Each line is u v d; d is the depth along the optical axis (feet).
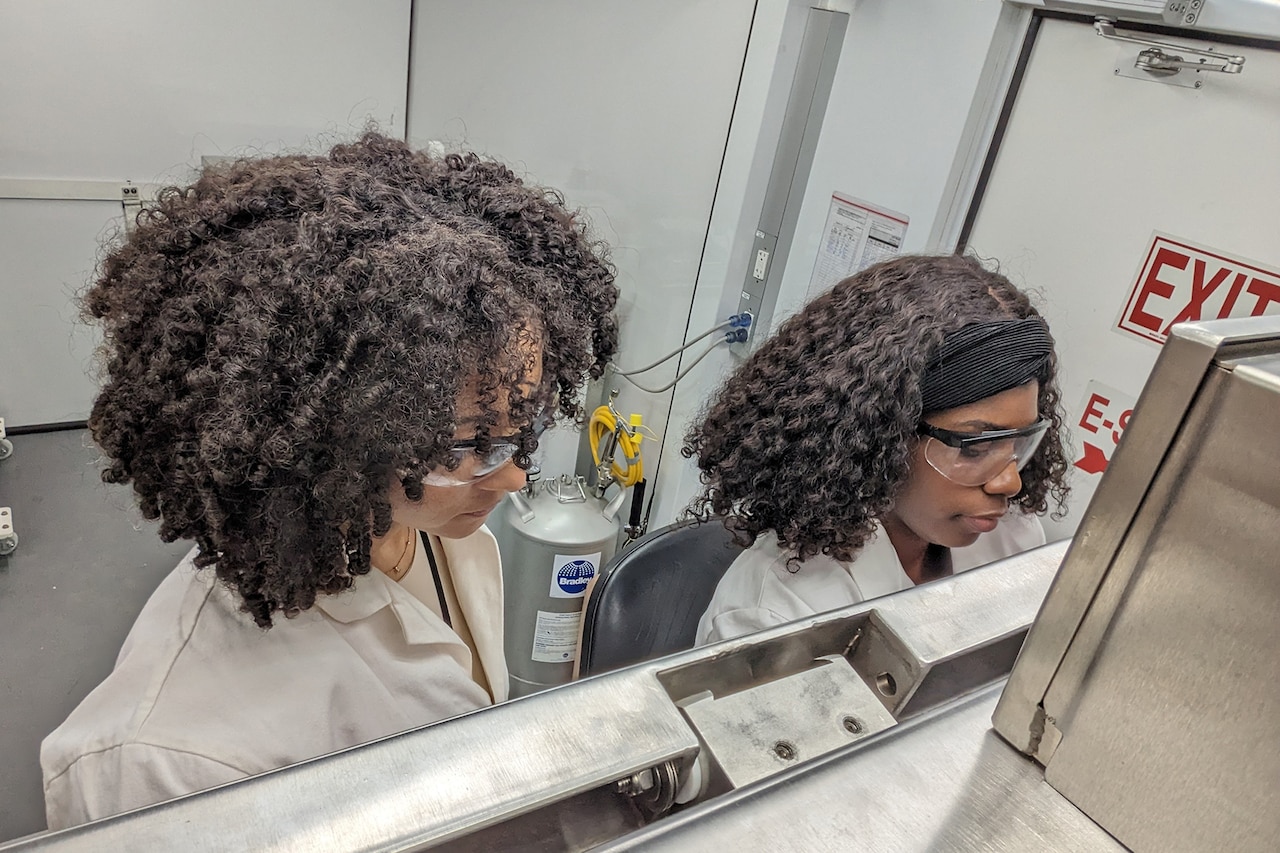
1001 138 4.21
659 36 5.88
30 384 8.19
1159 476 0.94
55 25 7.00
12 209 7.43
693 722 1.22
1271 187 3.15
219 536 1.82
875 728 1.27
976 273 3.26
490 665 3.24
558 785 1.00
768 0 5.06
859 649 1.45
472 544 3.12
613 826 1.10
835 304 3.25
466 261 1.75
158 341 1.73
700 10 5.53
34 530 7.19
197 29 7.52
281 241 1.69
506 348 1.83
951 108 4.30
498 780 0.98
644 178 6.35
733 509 3.53
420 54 8.34
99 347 2.00
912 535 3.59
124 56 7.36
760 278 5.88
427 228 1.80
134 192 7.88
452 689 2.68
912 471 3.12
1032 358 2.91
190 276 1.72
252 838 0.86
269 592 1.95
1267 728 0.89
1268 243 3.18
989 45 4.03
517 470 2.12
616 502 6.21
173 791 1.90
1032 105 4.03
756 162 5.49
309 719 2.23
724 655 1.29
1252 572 0.87
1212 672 0.93
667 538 4.04
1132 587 0.99
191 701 2.07
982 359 2.85
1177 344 0.90
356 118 8.59
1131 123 3.61
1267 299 3.22
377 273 1.65
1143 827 1.03
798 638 1.36
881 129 4.79
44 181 7.43
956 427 2.93
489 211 2.06
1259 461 0.85
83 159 7.58
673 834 0.98
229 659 2.19
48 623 6.31
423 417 1.70
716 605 3.52
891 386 2.88
